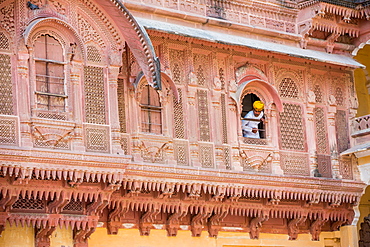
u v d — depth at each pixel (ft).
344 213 83.61
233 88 76.28
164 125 71.10
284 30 81.51
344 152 83.15
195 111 73.56
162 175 68.95
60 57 64.75
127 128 68.90
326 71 83.82
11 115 61.52
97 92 65.77
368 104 92.38
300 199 78.84
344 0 82.28
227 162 74.59
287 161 78.95
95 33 66.49
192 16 74.23
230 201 74.64
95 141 64.80
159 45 72.49
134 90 69.41
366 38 85.30
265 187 75.66
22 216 62.34
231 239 77.15
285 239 81.25
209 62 75.51
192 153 72.38
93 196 64.85
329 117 83.15
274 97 78.79
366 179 83.51
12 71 62.39
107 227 69.62
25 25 63.16
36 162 60.90
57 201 63.57
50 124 62.59
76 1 65.57
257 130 78.18
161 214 72.79
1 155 59.47
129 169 66.80
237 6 78.64
